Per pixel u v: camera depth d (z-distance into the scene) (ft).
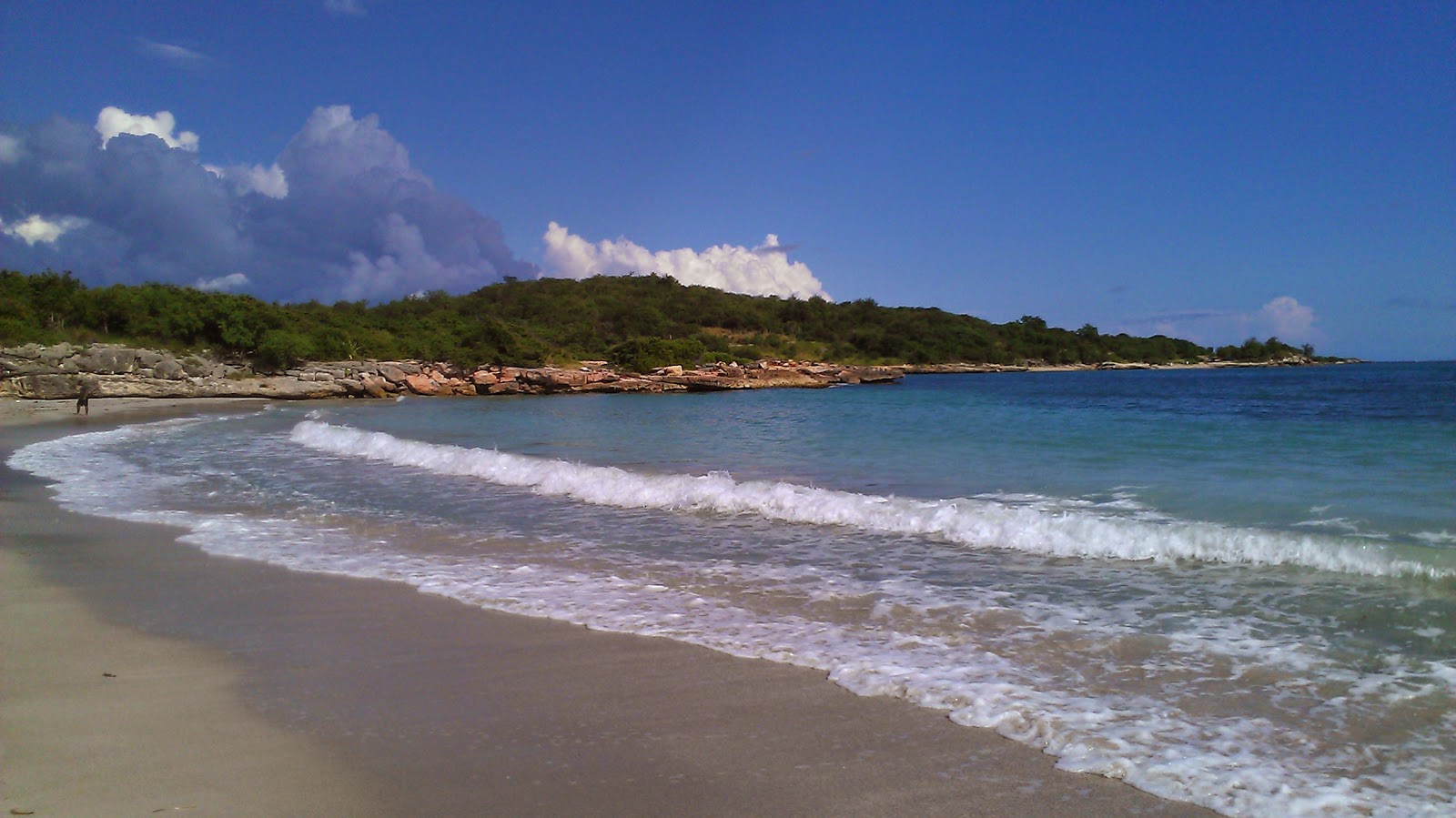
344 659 17.39
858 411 116.47
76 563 26.45
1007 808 11.22
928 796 11.56
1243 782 11.85
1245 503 33.37
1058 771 12.28
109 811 10.94
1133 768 12.30
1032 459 49.73
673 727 13.96
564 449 63.77
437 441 71.36
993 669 16.53
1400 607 20.27
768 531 31.42
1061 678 16.01
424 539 30.58
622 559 27.09
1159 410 104.22
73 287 174.91
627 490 39.99
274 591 22.98
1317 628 18.84
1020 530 28.94
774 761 12.69
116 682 15.96
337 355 194.59
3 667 16.79
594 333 313.73
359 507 37.70
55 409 115.85
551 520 34.17
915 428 80.69
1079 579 23.71
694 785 11.93
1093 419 88.84
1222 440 58.75
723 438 73.20
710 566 25.88
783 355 359.05
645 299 425.69
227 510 37.11
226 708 14.67
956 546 28.40
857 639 18.57
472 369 202.49
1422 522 29.07
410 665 17.01
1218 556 25.67
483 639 18.75
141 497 40.60
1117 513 32.09
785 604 21.49
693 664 16.98
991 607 20.93
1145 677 15.99
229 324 179.63
